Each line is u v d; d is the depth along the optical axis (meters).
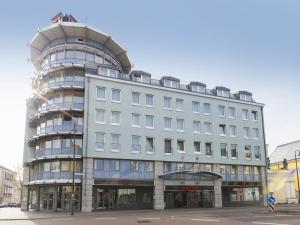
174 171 45.62
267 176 54.06
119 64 53.28
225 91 53.41
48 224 22.08
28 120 50.16
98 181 40.34
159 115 46.12
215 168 48.88
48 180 40.59
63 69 44.88
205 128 49.62
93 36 47.28
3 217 30.44
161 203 43.59
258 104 55.41
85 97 42.19
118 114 43.53
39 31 45.38
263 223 19.70
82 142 41.62
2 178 113.81
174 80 49.16
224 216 27.14
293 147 75.06
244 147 52.41
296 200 57.75
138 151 43.47
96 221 23.80
